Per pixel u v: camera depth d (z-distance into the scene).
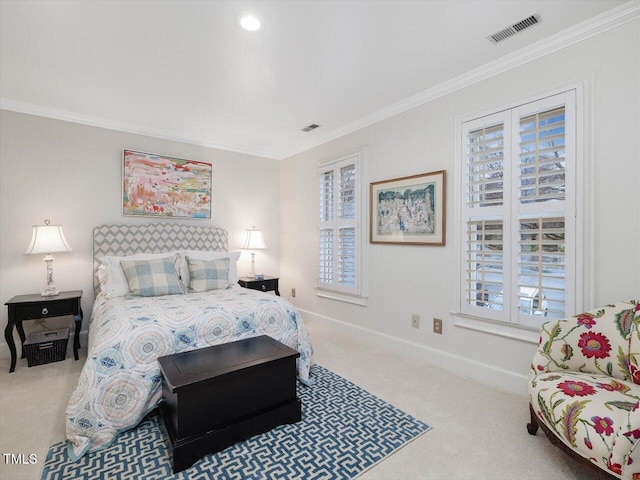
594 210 2.02
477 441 1.82
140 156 3.75
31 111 3.16
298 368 2.57
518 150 2.34
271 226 4.87
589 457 1.31
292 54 2.30
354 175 3.67
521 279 2.33
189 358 1.97
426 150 2.95
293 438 1.85
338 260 3.87
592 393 1.44
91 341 2.38
